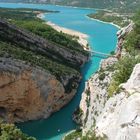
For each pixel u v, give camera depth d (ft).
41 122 322.55
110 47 620.90
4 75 303.27
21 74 312.29
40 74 327.88
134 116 93.20
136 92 109.29
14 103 314.55
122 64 172.35
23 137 178.81
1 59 307.17
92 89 273.95
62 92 351.87
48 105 335.88
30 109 323.16
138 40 295.07
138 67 125.29
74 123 309.83
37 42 406.82
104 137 101.30
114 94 128.36
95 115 225.15
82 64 486.79
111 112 115.34
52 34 516.73
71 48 508.53
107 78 253.44
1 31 371.76
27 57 340.59
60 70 374.43
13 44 368.89
